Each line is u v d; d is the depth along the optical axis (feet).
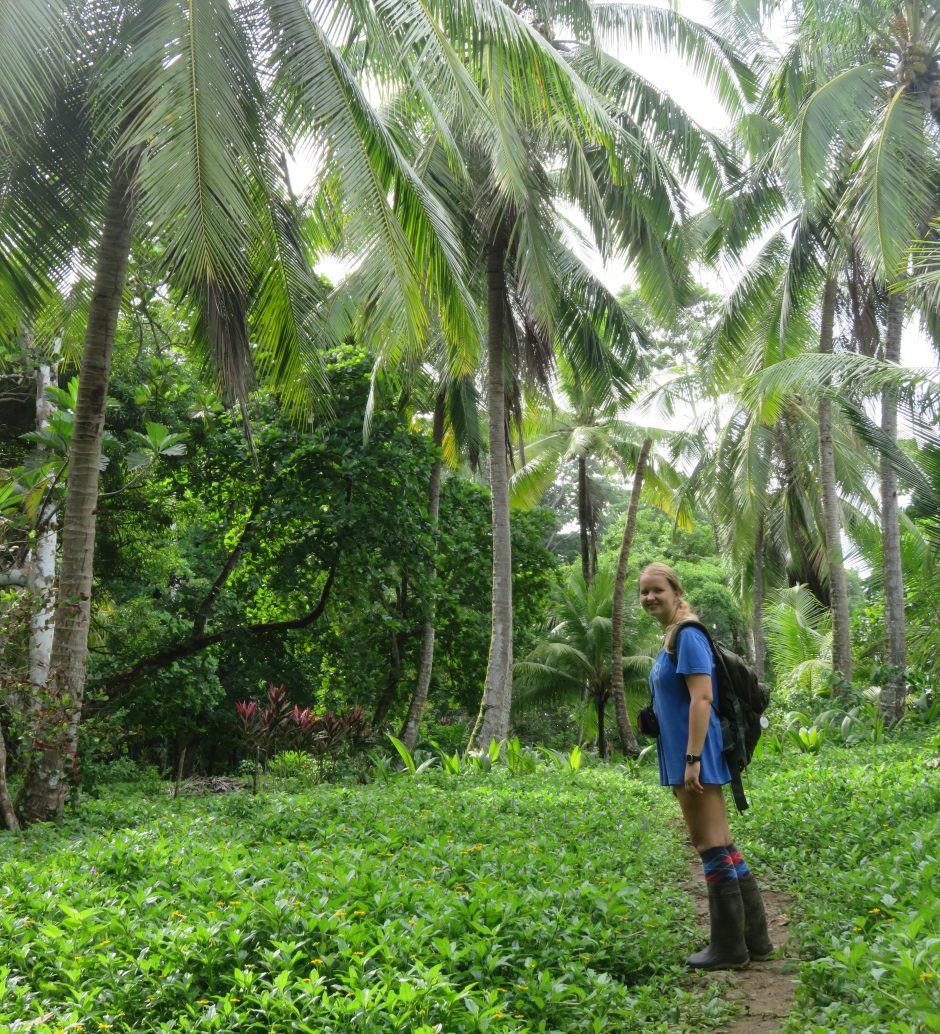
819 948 13.82
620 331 54.80
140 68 23.44
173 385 52.21
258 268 29.76
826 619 80.18
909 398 41.70
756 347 61.67
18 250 30.04
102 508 56.18
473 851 19.56
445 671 75.15
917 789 25.29
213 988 11.83
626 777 45.32
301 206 37.68
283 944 12.01
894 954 11.18
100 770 56.59
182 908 14.39
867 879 16.03
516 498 85.61
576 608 86.38
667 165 48.01
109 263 29.37
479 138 40.98
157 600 67.72
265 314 31.17
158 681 59.36
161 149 23.15
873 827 21.86
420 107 30.86
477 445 64.64
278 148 26.91
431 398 68.08
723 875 14.16
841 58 49.03
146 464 34.71
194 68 23.34
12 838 24.77
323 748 43.21
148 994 11.43
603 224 46.39
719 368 60.59
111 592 63.41
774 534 88.53
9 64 22.71
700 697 14.12
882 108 47.37
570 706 103.60
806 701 60.75
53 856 19.93
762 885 19.36
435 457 56.44
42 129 28.37
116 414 53.31
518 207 43.86
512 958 12.65
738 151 55.42
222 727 76.28
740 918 14.11
